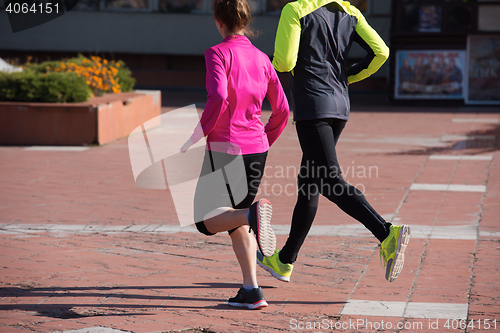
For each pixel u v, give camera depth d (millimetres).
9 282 7344
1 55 48875
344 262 8195
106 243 9203
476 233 9672
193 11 48438
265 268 7203
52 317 6191
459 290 6969
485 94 39750
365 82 48031
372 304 6547
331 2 6617
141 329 5848
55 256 8492
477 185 14086
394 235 6273
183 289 7129
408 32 39938
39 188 13648
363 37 6805
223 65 6094
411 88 40375
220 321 6070
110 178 14922
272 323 6012
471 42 39500
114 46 48875
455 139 23172
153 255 8578
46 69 24719
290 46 6277
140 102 24438
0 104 20750
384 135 24391
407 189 13602
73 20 48500
